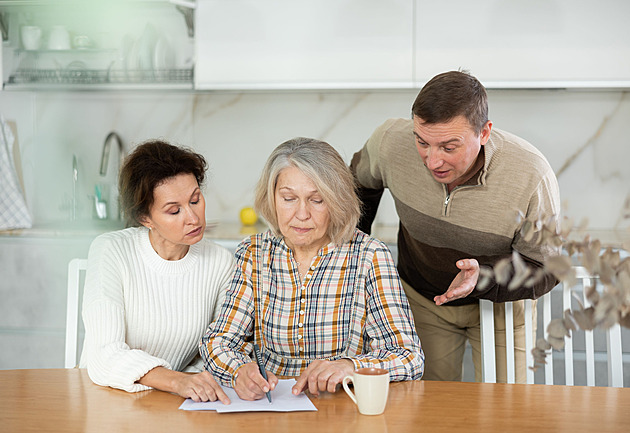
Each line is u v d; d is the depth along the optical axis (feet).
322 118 10.59
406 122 6.41
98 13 10.47
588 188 10.07
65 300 9.38
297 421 3.77
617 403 4.11
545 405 4.06
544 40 8.87
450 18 9.00
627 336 8.46
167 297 5.08
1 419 3.78
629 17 8.73
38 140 10.86
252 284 5.02
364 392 3.84
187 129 10.85
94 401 4.10
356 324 4.88
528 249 5.51
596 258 2.79
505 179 5.56
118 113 10.87
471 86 5.03
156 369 4.36
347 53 9.21
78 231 9.50
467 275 4.82
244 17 9.36
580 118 10.01
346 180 4.76
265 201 4.91
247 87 9.45
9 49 10.53
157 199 4.69
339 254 4.93
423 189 5.99
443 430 3.63
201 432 3.59
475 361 6.74
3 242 9.42
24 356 9.48
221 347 4.66
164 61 10.01
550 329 3.01
